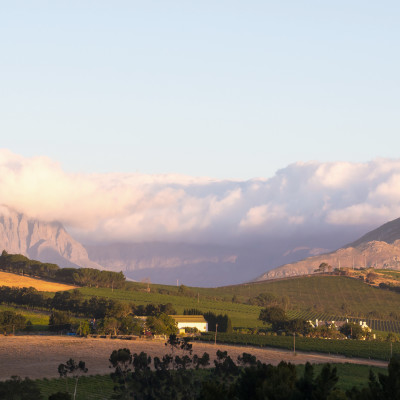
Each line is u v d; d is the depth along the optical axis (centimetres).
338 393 5781
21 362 14312
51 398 8081
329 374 5897
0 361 14362
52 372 12988
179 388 10212
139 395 10006
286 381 6091
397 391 5450
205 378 11919
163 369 11481
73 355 15688
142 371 11400
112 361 11550
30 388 9469
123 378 11119
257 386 6147
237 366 13412
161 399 9794
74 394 10306
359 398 5553
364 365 16375
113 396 10038
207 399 5938
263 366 6694
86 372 12519
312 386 5931
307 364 6253
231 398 6097
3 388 9075
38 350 16438
